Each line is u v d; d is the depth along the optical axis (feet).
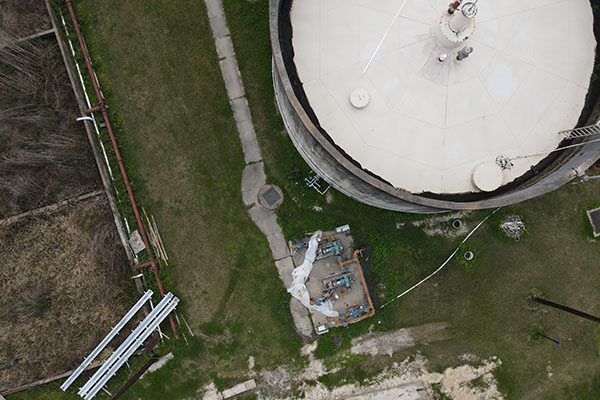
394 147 42.27
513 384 61.41
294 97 41.57
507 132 41.78
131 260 60.90
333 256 61.72
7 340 61.57
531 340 61.62
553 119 42.45
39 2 62.23
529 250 61.77
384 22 40.93
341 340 61.57
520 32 40.60
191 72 62.39
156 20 62.39
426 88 40.14
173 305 60.75
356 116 42.22
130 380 60.23
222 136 62.28
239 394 61.57
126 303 61.72
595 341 61.52
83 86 62.13
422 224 61.62
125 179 61.05
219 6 62.34
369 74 41.14
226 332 61.67
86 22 62.44
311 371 61.57
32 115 61.16
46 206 61.87
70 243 62.08
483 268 61.62
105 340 60.70
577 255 61.87
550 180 41.39
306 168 61.52
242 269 61.93
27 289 61.72
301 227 61.67
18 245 62.13
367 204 60.44
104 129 61.93
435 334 61.82
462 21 35.86
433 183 42.96
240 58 62.39
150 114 62.39
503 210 61.62
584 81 42.78
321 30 43.42
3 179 61.16
